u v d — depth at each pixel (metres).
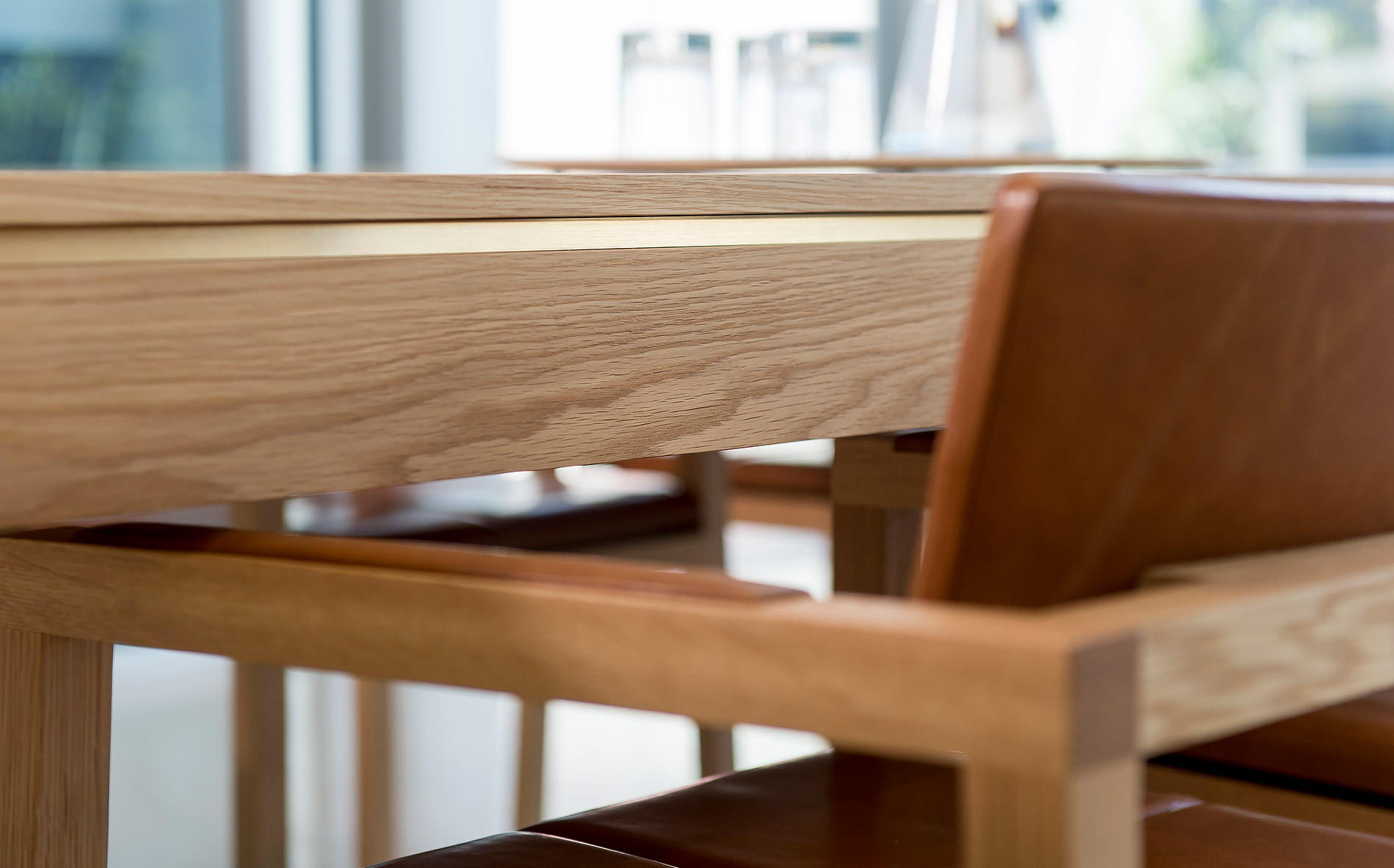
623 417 0.82
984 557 0.61
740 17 4.07
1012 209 0.58
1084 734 0.50
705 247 0.85
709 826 0.91
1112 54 4.24
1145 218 0.60
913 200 0.97
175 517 2.24
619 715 3.06
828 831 0.90
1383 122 4.09
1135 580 0.66
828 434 0.93
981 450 0.59
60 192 0.61
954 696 0.52
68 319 0.63
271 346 0.68
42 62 3.21
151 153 3.38
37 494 0.62
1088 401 0.61
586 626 0.60
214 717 2.98
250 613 0.71
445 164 3.81
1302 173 1.71
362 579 0.67
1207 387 0.65
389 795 2.36
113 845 2.27
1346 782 1.05
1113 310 0.60
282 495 0.69
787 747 2.73
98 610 0.76
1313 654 0.63
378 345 0.72
